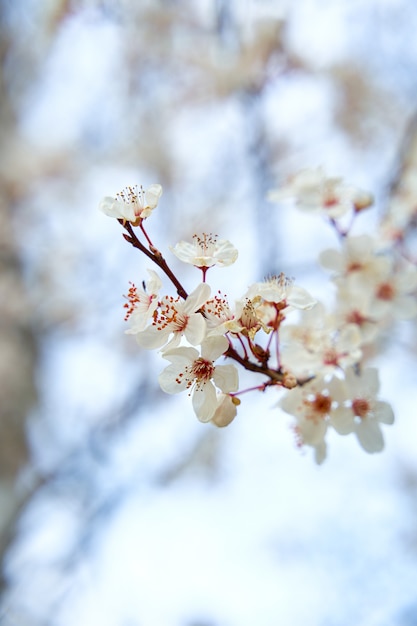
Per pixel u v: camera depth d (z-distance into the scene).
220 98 0.97
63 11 0.98
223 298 0.39
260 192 0.93
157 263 0.38
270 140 0.97
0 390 1.09
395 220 0.51
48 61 1.15
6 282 1.13
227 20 0.94
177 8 0.97
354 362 0.41
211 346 0.38
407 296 0.44
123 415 1.03
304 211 0.48
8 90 1.31
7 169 1.16
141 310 0.38
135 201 0.38
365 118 0.97
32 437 1.10
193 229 1.02
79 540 0.99
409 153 0.67
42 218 1.17
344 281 0.44
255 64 0.92
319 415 0.41
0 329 1.14
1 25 1.19
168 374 0.38
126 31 0.99
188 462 1.02
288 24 0.91
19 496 1.00
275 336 0.42
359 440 0.41
